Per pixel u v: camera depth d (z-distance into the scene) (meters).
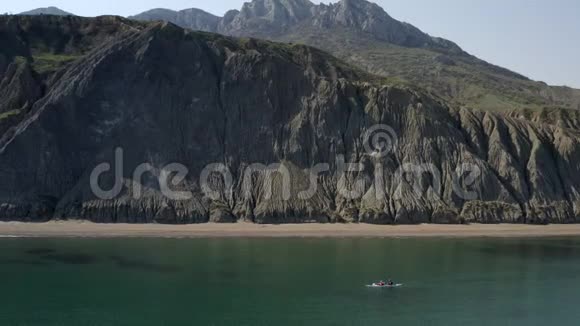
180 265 84.31
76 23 155.12
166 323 61.03
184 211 119.12
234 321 61.66
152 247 97.00
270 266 84.44
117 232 109.88
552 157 140.25
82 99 129.38
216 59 141.62
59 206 118.06
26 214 115.69
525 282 77.81
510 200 128.25
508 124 143.00
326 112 135.88
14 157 121.25
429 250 98.50
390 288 74.25
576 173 137.75
